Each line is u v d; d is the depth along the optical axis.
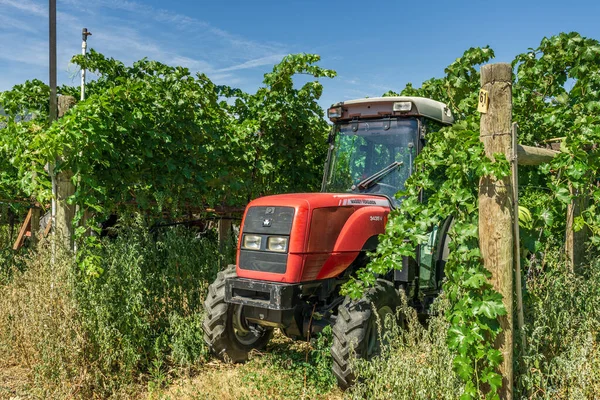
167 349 5.32
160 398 4.32
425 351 3.96
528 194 6.05
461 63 7.32
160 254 6.45
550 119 6.24
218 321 5.01
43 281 4.88
